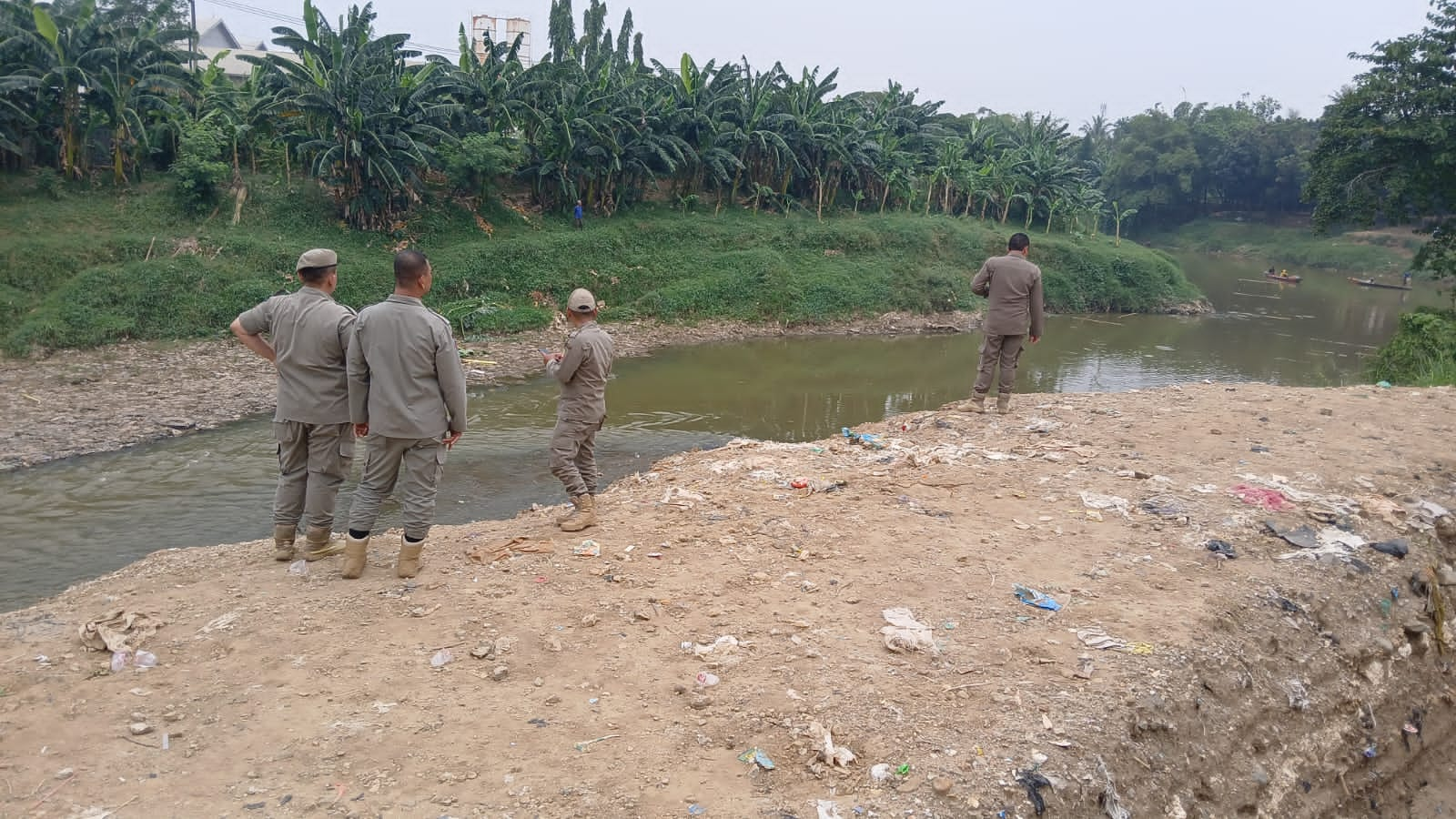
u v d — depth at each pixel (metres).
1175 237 68.75
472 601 4.58
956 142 40.59
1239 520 5.61
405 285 4.63
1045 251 36.41
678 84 31.88
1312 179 22.92
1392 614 5.02
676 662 3.96
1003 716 3.50
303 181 25.11
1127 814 3.32
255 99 23.22
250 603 4.57
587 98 27.89
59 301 17.97
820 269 29.98
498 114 27.06
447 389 4.73
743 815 2.95
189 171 21.81
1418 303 38.94
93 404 13.97
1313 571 5.04
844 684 3.72
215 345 18.39
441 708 3.60
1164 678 3.86
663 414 15.88
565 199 29.31
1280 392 9.94
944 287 31.19
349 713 3.55
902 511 5.88
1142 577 4.82
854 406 17.30
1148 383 20.98
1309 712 4.32
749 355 22.94
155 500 9.91
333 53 22.16
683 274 27.73
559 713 3.57
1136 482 6.42
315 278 4.89
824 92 35.22
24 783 3.09
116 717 3.52
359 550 4.85
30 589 7.40
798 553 5.17
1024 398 10.05
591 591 4.68
